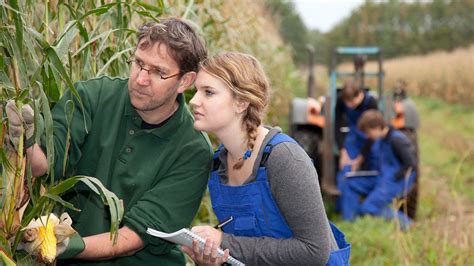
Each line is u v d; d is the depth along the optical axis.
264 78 2.27
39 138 2.10
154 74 2.27
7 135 2.07
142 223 2.38
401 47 40.47
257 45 6.88
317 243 2.25
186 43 2.28
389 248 5.25
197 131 2.51
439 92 23.59
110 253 2.36
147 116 2.44
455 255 4.56
